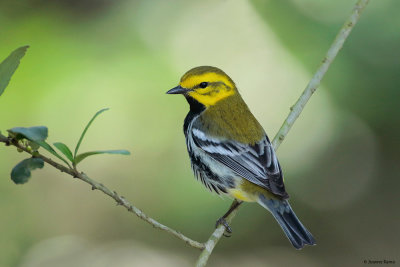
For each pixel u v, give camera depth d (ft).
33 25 43.68
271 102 44.37
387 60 39.99
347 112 42.52
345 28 27.09
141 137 45.11
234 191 26.43
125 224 48.26
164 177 44.70
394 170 44.21
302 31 43.11
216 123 27.53
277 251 45.50
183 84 28.60
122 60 44.09
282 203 25.20
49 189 48.16
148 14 45.47
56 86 43.27
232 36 45.52
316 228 45.88
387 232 45.32
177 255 47.16
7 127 42.75
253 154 26.32
